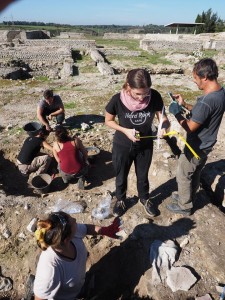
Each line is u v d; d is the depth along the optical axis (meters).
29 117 8.02
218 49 24.28
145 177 3.66
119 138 3.26
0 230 3.95
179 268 3.17
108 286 3.35
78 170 4.75
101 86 11.23
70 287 2.66
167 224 3.76
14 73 12.91
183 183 3.45
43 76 13.65
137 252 3.45
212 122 2.90
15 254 3.71
